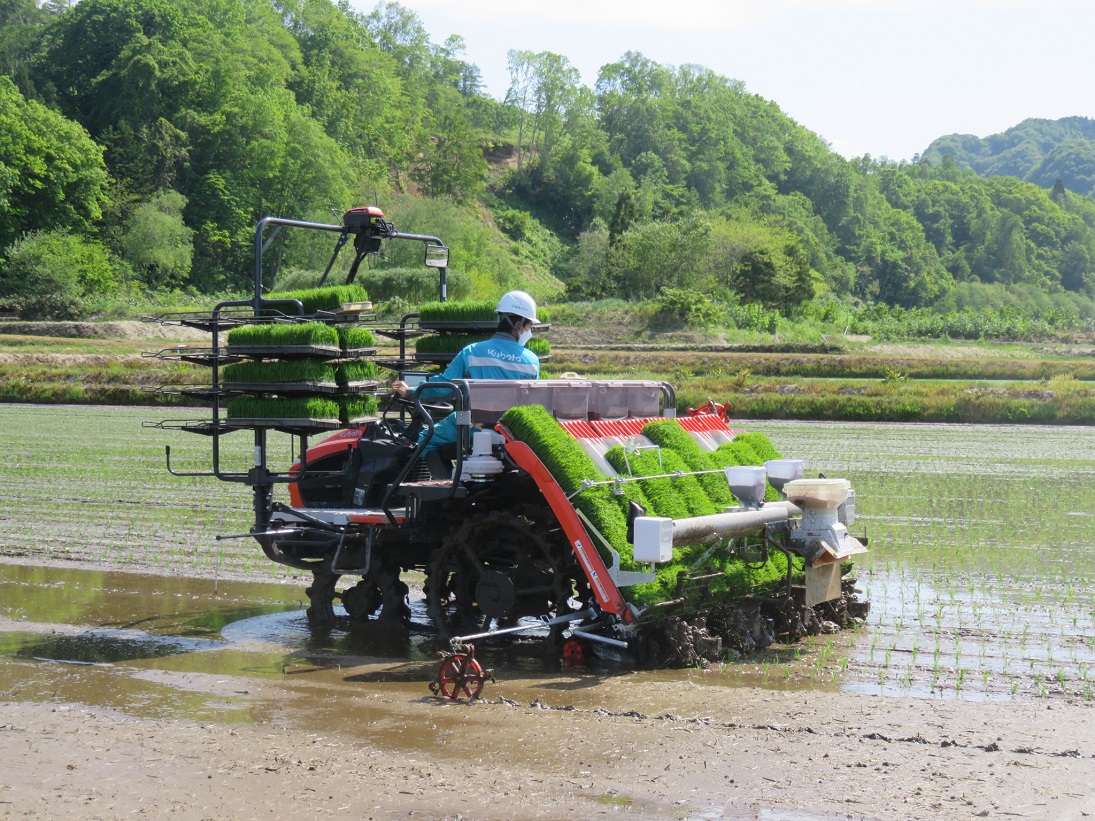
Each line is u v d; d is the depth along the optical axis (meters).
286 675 7.41
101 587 10.39
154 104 111.38
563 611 7.84
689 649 7.60
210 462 20.22
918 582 10.53
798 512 8.22
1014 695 6.82
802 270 89.69
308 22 161.00
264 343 8.31
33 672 7.46
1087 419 34.06
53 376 40.72
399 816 4.81
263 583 10.60
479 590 8.06
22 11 149.12
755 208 165.38
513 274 124.88
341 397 8.72
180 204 100.81
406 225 112.62
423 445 8.04
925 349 61.94
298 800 5.01
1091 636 8.44
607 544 7.27
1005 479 19.27
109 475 18.58
